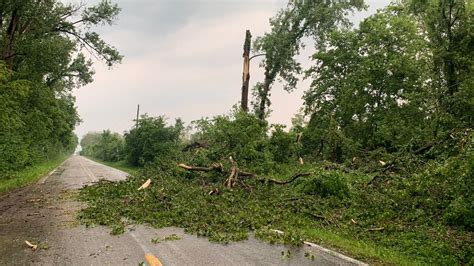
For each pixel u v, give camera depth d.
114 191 12.29
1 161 20.16
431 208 8.82
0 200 12.24
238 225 8.24
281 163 19.23
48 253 6.01
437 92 15.95
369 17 22.38
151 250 6.22
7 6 19.23
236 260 5.70
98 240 6.95
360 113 21.58
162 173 14.71
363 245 6.99
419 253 6.66
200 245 6.66
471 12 18.28
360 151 18.92
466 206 7.43
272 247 6.60
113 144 63.34
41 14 20.48
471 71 17.28
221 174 14.21
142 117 36.66
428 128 16.05
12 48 21.09
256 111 30.03
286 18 29.39
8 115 16.38
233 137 17.78
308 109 24.95
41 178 21.30
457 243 7.04
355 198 10.55
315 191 11.40
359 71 21.23
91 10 24.36
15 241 6.82
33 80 23.41
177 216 9.08
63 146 77.94
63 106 47.41
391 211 9.21
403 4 22.45
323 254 6.16
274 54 29.27
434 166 8.34
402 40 20.62
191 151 19.61
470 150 6.48
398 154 13.33
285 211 9.79
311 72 25.17
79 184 17.72
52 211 10.15
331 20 28.64
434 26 19.69
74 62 31.88
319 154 21.84
